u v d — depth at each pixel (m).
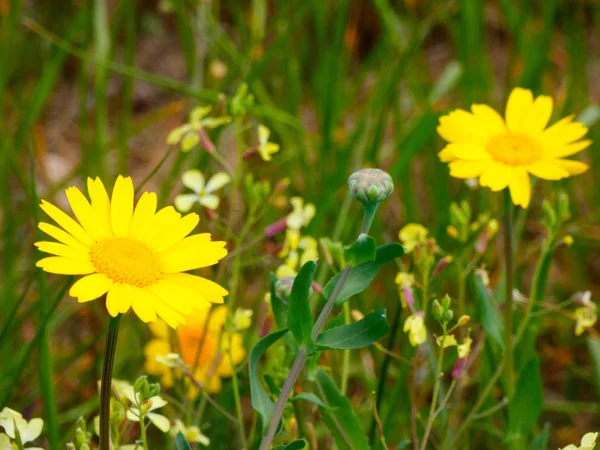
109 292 0.45
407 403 0.62
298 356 0.48
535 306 0.64
